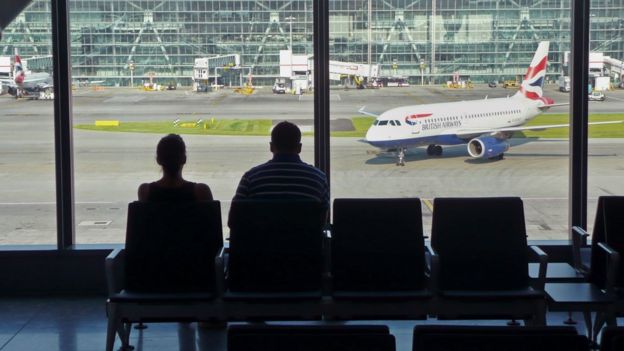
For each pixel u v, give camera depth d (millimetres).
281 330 2150
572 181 5664
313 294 3996
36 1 5742
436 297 3977
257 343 2133
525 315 3988
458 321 4992
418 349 2125
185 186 4336
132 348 4484
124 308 3957
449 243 4145
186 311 3965
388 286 4105
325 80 5586
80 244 5762
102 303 5441
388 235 4117
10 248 5680
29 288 5637
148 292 4051
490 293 3986
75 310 5270
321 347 2121
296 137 4328
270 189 4246
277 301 3934
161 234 4070
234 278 4055
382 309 3990
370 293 4016
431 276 3980
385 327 2158
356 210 4137
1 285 5617
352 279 4105
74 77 6473
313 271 4059
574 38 5555
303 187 4262
